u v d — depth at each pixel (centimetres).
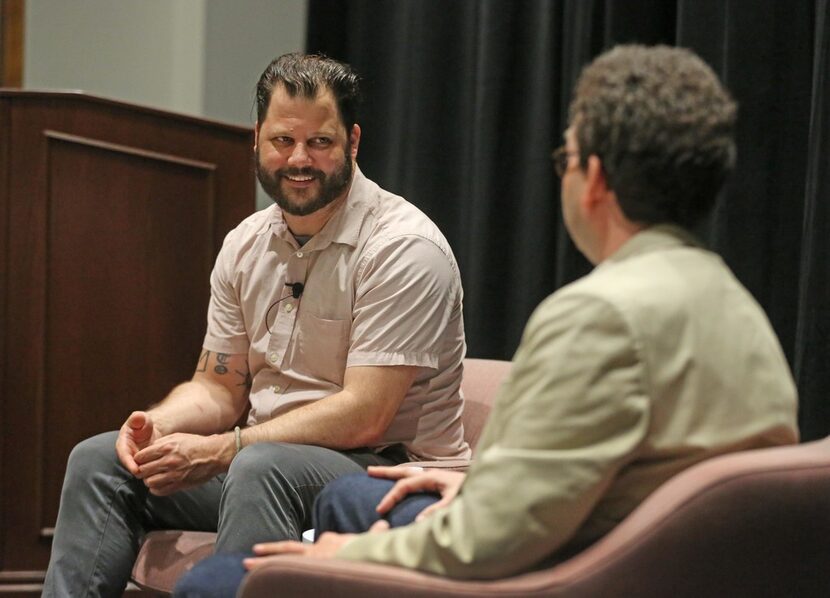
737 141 298
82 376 302
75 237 301
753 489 137
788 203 298
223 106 428
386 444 254
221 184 315
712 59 311
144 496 250
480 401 276
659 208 152
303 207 251
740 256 299
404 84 399
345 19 415
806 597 141
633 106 148
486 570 142
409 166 393
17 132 296
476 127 370
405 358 244
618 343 140
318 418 240
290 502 224
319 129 249
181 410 261
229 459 239
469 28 387
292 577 149
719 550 138
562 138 358
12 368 297
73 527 243
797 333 285
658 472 145
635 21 333
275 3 437
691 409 143
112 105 302
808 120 297
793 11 297
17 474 297
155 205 308
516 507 140
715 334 146
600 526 148
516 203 370
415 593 144
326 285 255
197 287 313
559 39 357
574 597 140
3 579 295
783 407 150
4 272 296
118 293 305
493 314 370
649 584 139
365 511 187
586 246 160
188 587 168
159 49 439
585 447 140
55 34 452
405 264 247
